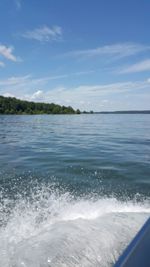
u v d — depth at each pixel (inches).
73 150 491.2
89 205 222.2
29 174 319.6
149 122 1593.3
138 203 229.0
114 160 395.2
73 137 727.1
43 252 123.3
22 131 952.3
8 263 120.4
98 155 436.1
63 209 212.7
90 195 249.8
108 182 289.0
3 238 155.6
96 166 357.4
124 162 380.8
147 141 623.2
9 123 1549.0
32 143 601.9
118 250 127.2
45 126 1249.4
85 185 279.3
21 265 117.2
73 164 370.0
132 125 1277.1
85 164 369.1
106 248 127.3
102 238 134.6
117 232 142.2
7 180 295.0
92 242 130.6
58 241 131.3
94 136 749.9
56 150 493.7
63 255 120.7
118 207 217.2
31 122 1673.2
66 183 285.6
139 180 295.1
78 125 1318.9
